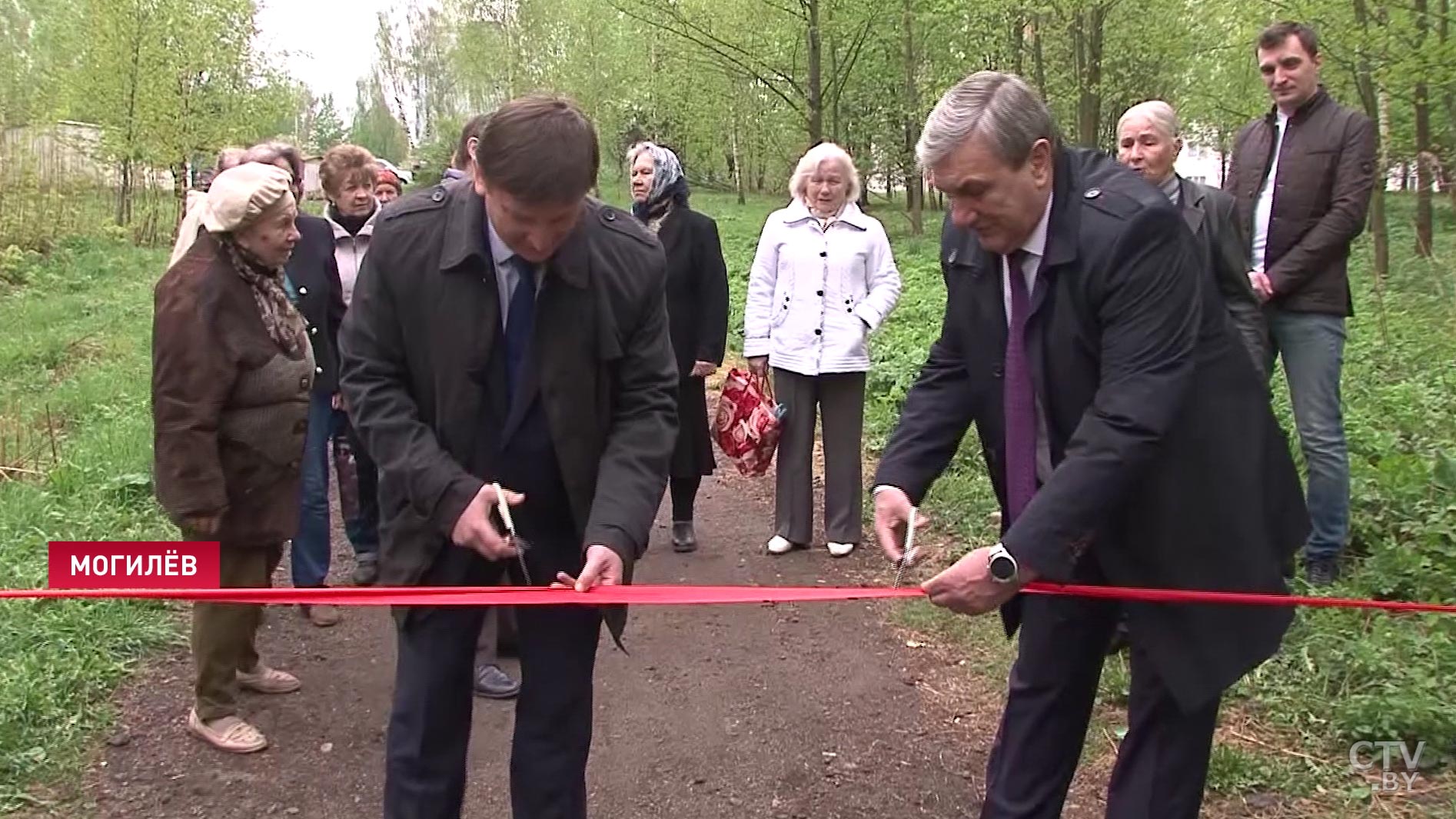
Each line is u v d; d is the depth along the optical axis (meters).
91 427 8.19
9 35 20.34
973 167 2.27
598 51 34.75
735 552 6.35
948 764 3.92
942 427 2.82
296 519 4.04
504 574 2.82
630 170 6.14
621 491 2.58
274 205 3.76
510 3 38.28
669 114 32.59
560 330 2.50
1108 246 2.32
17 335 12.29
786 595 2.61
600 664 4.79
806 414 6.21
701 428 6.22
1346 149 4.70
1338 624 4.34
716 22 19.62
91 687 4.30
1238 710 3.94
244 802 3.67
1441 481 5.25
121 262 19.17
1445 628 4.18
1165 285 2.31
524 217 2.24
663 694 4.50
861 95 25.78
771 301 6.26
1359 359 8.40
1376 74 11.48
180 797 3.67
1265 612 2.56
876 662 4.75
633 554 2.56
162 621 4.99
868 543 6.43
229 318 3.74
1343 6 11.59
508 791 3.73
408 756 2.62
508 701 4.42
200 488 3.68
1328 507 4.78
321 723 4.25
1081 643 2.73
